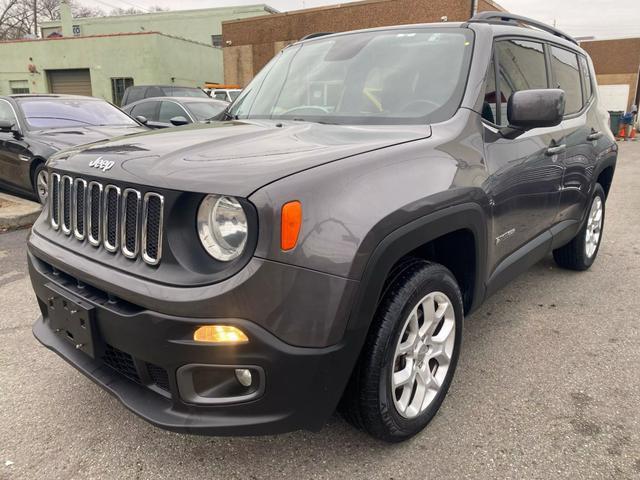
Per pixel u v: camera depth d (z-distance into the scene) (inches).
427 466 84.9
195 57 1020.5
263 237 65.8
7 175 272.4
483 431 93.7
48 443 90.6
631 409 100.3
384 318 78.7
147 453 88.4
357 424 84.1
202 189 68.1
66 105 289.3
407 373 86.7
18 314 143.6
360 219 71.2
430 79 108.2
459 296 95.0
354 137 90.0
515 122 99.4
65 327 85.1
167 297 68.4
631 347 126.0
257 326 66.9
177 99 359.6
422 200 80.0
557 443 90.3
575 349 125.0
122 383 80.8
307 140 87.1
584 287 166.4
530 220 122.3
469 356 121.5
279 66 136.7
